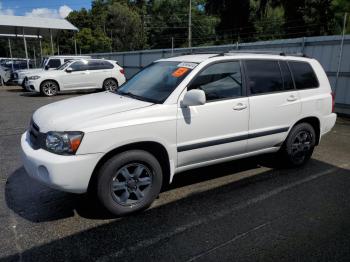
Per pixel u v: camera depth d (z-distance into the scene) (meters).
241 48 12.86
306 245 3.07
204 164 4.12
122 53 22.14
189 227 3.36
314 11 30.38
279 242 3.11
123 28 57.59
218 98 4.04
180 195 4.11
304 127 4.99
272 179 4.66
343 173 4.94
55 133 3.24
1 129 7.58
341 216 3.62
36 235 3.20
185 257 2.88
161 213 3.65
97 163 3.29
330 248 3.03
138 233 3.25
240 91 4.23
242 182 4.54
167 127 3.61
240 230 3.31
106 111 3.48
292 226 3.40
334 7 27.66
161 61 4.79
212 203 3.89
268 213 3.67
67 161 3.13
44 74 14.12
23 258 2.86
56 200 3.95
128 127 3.36
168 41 57.34
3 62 22.44
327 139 7.00
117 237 3.18
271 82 4.56
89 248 3.00
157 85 4.08
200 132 3.87
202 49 14.98
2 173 4.80
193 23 55.09
